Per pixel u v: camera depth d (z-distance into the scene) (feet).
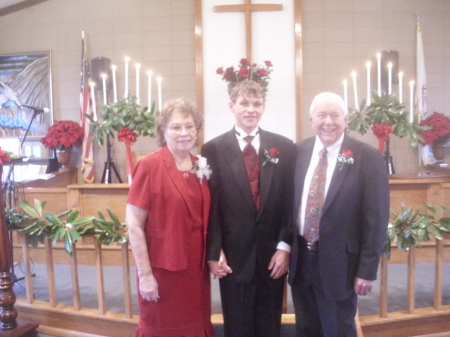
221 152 5.54
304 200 5.43
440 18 12.41
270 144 5.65
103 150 12.91
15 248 10.60
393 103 9.82
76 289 7.43
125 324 7.11
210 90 11.84
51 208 10.28
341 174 5.15
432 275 9.39
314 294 5.58
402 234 6.97
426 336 7.13
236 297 5.42
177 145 5.01
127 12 12.64
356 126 9.77
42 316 7.65
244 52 11.75
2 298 6.93
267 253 5.48
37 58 12.96
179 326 5.08
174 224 4.95
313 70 12.44
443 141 11.51
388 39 12.39
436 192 9.68
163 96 12.65
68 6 12.82
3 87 13.10
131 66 12.68
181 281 5.05
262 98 5.52
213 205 5.44
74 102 12.99
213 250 5.34
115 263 10.32
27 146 13.16
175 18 12.49
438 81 12.55
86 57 12.52
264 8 11.56
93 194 9.84
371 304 7.89
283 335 6.81
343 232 5.13
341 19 12.36
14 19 13.03
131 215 5.00
